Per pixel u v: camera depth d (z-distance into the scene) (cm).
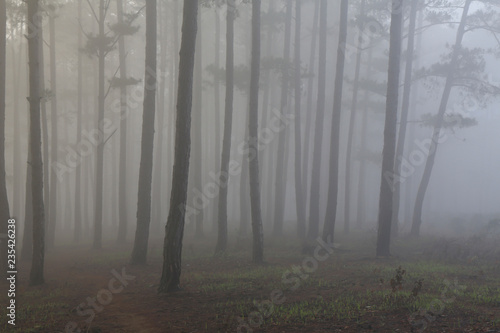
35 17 1526
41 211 1547
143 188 1906
